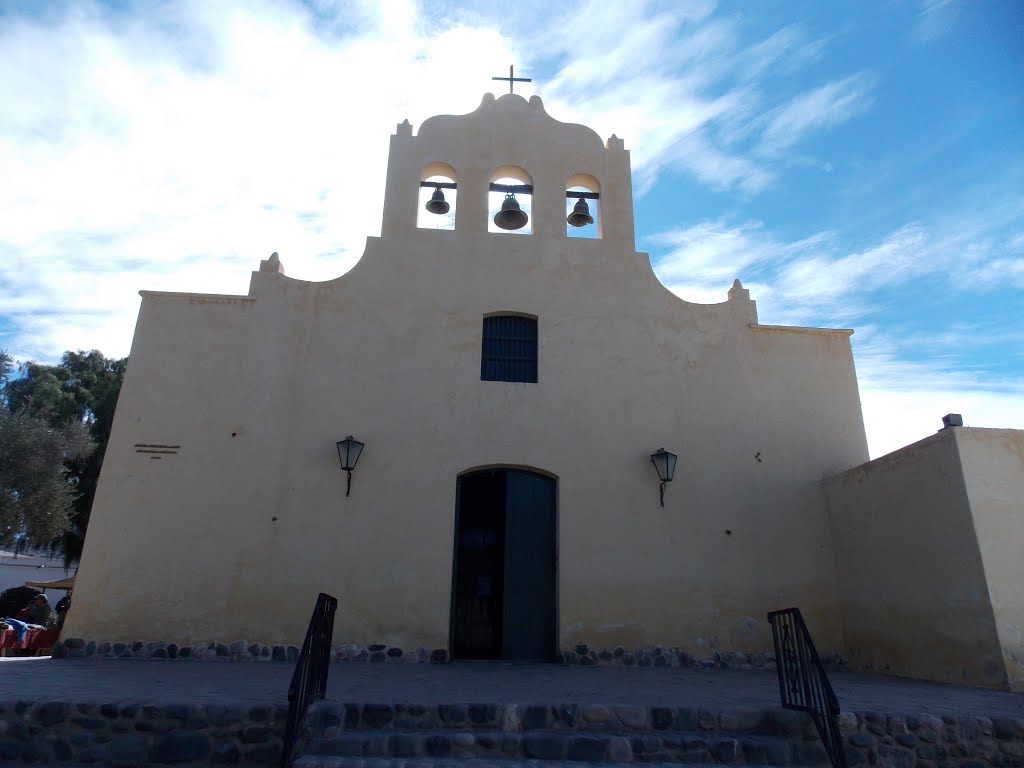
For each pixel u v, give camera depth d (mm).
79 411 24625
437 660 8961
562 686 7062
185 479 9430
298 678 5027
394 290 10617
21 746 5355
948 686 7441
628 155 11820
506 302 10711
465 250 10945
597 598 9414
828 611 9688
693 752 5418
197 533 9219
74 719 5434
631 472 10016
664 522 9828
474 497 10203
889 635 8703
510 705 5730
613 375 10477
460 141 11594
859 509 9430
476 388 10203
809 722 5691
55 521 18438
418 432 9922
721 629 9422
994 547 7402
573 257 11070
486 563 9914
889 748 5562
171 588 8984
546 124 11836
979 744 5594
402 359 10266
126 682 6664
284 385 9992
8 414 18562
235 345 10133
